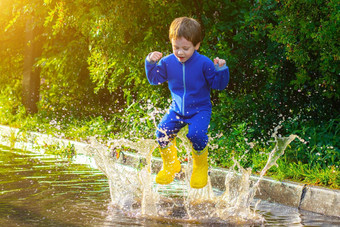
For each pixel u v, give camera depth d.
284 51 7.17
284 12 6.55
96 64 10.95
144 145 4.87
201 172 4.66
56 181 5.87
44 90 14.00
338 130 6.51
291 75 7.29
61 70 12.82
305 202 4.81
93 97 12.86
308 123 6.95
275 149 5.12
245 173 4.88
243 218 4.27
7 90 15.91
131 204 4.69
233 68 8.23
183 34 4.35
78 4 9.97
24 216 4.12
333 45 5.89
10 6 13.22
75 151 8.34
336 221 4.24
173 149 4.76
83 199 4.88
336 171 5.11
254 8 7.75
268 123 7.26
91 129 9.48
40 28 13.59
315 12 6.18
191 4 9.36
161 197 5.12
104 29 9.72
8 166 7.01
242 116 7.43
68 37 13.48
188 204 4.81
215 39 9.02
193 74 4.54
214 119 7.43
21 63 16.31
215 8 9.43
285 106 7.32
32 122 11.29
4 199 4.79
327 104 7.01
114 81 10.38
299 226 4.03
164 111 8.55
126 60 9.84
